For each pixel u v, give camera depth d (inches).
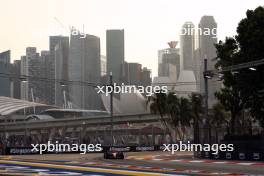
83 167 1145.4
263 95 1920.5
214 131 2276.1
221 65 2096.5
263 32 1847.9
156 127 5969.5
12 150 2486.5
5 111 7672.2
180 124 4630.9
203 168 1154.0
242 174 904.3
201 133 2089.1
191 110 4114.2
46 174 858.8
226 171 1024.9
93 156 2239.2
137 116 5659.5
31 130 7436.0
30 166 1177.4
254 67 1699.1
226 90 2319.1
